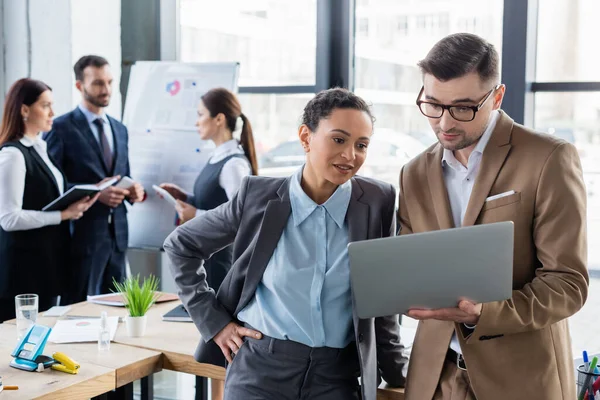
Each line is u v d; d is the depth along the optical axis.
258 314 1.96
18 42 5.02
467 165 1.82
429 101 1.74
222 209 2.07
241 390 1.93
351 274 1.64
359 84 4.45
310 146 1.85
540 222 1.70
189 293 2.11
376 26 4.34
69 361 2.23
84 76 4.25
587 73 3.78
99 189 3.93
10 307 4.01
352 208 1.92
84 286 4.20
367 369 1.90
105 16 4.94
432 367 1.85
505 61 3.86
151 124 4.59
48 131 4.23
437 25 4.15
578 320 3.78
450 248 1.59
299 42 4.55
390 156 4.36
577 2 3.75
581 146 3.81
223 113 4.19
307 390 1.89
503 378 1.73
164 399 4.28
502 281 1.62
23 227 3.81
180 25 4.94
